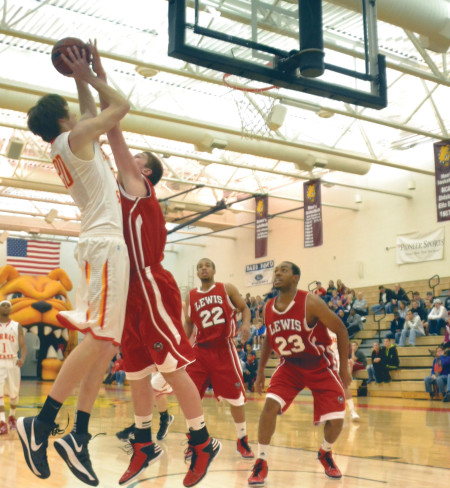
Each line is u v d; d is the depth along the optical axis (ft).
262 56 19.20
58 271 76.69
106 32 33.71
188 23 18.16
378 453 19.74
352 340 57.82
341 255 69.31
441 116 48.34
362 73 21.25
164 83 40.60
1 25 31.07
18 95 40.40
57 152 9.38
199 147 47.52
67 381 8.96
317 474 15.89
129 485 14.42
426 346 49.96
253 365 56.54
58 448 8.93
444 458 18.65
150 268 10.23
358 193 67.97
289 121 46.47
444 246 59.06
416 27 30.99
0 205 80.43
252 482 14.35
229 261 85.51
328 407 15.25
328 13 23.30
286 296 15.49
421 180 61.62
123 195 10.15
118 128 10.10
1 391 25.14
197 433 10.39
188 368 19.38
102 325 9.03
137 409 11.33
